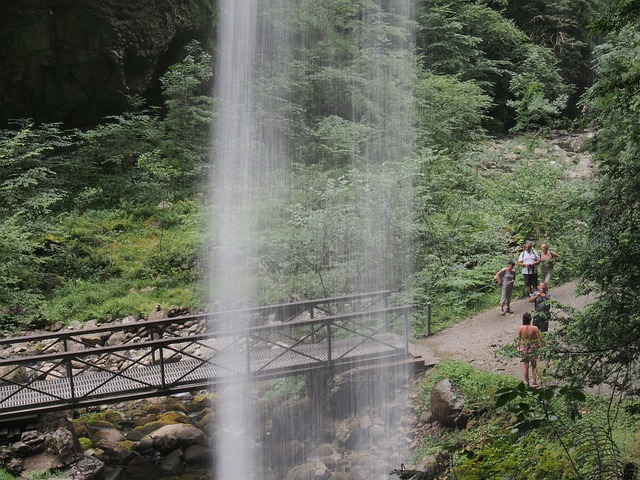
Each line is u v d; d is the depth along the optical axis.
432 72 28.16
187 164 21.34
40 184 19.45
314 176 20.52
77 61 21.28
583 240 9.48
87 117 22.12
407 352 12.62
